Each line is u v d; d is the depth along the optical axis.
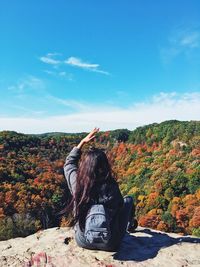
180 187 60.22
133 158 89.69
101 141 106.88
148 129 100.06
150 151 89.94
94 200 3.37
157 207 57.41
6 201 57.59
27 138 95.56
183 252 3.81
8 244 4.09
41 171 75.19
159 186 60.97
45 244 3.97
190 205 54.00
